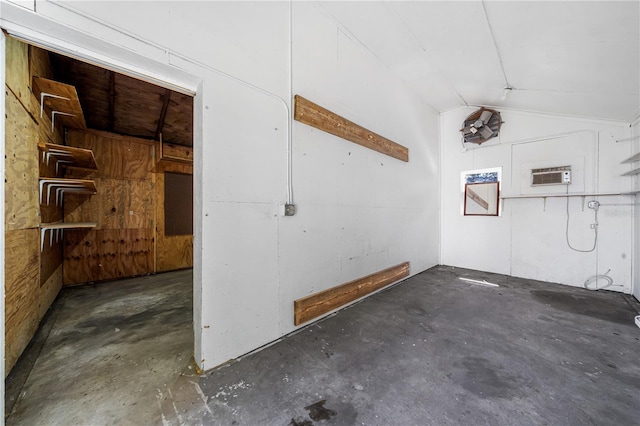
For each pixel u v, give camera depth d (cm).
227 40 181
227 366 177
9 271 170
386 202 359
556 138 390
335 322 247
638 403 141
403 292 339
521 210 423
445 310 277
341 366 176
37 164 233
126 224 424
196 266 175
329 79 266
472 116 455
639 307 288
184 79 168
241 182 190
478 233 468
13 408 137
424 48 307
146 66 153
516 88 346
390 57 334
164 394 149
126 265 424
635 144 329
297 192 233
